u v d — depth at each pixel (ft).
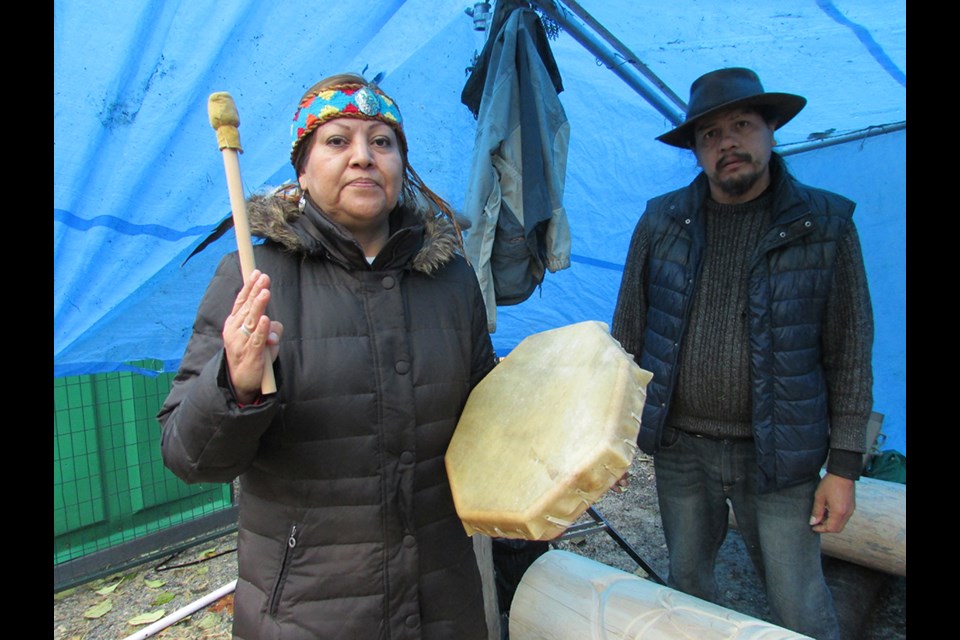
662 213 5.99
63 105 5.54
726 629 4.49
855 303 5.12
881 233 12.03
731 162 5.30
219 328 3.22
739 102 5.07
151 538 10.72
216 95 2.71
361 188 3.33
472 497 3.19
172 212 6.75
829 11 6.84
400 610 3.38
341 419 3.25
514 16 7.18
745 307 5.46
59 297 6.74
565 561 5.83
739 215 5.63
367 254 3.80
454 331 3.79
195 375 3.14
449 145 9.04
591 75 9.27
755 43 7.63
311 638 3.22
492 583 6.34
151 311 7.47
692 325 5.74
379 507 3.33
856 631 7.14
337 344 3.30
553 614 5.32
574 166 10.93
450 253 3.87
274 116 6.75
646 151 10.99
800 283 5.14
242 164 6.99
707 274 5.70
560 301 13.37
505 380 3.82
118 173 6.18
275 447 3.24
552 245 7.37
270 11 5.86
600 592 5.26
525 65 7.14
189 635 8.10
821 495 5.34
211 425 2.68
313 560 3.28
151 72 5.71
